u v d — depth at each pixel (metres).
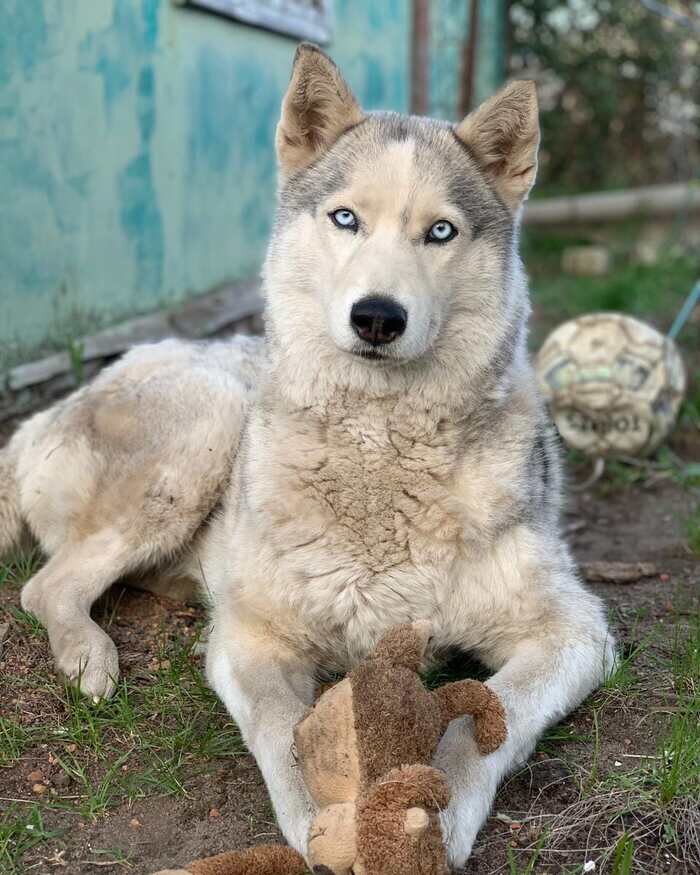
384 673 0.92
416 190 1.11
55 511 1.37
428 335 1.08
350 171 1.13
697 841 0.97
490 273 1.15
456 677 1.20
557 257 3.77
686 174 4.31
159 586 1.39
